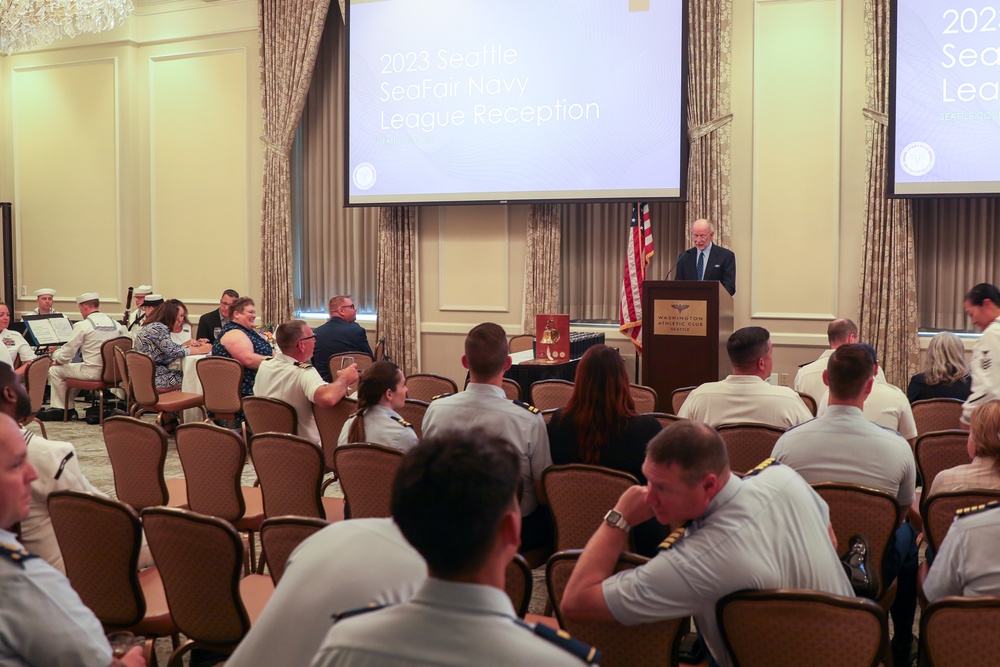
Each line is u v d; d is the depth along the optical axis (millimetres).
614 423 3049
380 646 1108
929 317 7641
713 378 5754
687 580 1828
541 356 6410
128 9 8984
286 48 9352
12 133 11195
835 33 7555
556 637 1128
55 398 8328
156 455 3678
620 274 8539
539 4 8227
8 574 1687
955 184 7117
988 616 1797
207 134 10156
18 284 11266
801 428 2924
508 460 1180
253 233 10000
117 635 1961
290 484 3564
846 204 7641
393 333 9203
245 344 6645
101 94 10633
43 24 8500
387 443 3516
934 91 7113
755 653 1844
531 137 8344
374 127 8945
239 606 2449
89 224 10836
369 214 9477
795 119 7707
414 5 8695
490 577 1161
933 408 4348
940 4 7055
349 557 1535
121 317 10703
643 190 8000
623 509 1952
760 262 7875
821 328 7750
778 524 1917
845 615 1753
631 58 7953
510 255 8836
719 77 7801
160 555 2486
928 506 2648
